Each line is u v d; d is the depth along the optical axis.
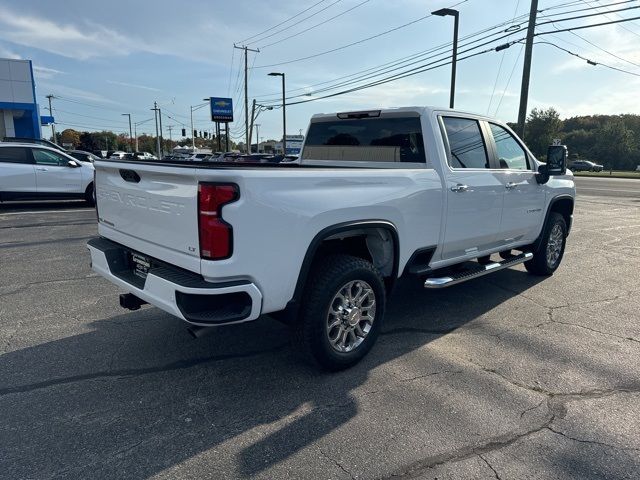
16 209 12.38
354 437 2.79
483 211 4.73
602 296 5.58
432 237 4.20
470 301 5.34
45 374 3.48
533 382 3.47
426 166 4.27
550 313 4.98
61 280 5.84
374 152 4.72
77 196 12.70
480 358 3.87
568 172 6.52
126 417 2.95
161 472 2.47
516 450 2.68
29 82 25.84
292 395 3.25
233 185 2.77
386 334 4.35
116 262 3.72
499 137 5.20
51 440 2.71
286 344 4.07
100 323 4.47
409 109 4.38
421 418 2.99
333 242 3.78
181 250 3.01
